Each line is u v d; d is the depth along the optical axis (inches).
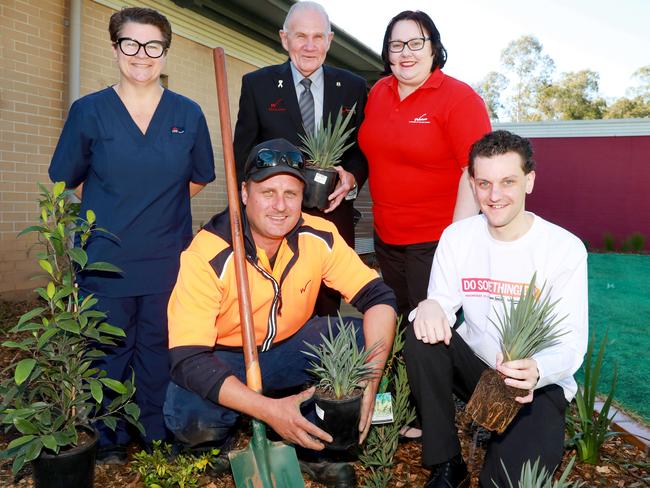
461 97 119.6
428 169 125.4
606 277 406.6
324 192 119.6
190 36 306.8
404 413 108.0
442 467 96.7
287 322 105.1
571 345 89.3
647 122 613.3
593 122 631.2
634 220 627.8
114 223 107.4
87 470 91.4
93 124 105.4
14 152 230.7
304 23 128.5
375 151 130.0
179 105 112.7
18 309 221.0
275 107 135.0
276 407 82.3
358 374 87.8
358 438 91.6
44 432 89.5
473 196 117.1
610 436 118.0
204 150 117.6
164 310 112.3
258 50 361.1
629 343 215.0
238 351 107.0
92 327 93.8
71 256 91.7
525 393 81.6
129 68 106.1
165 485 95.8
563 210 650.8
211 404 99.3
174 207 112.5
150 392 114.6
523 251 93.7
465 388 105.6
